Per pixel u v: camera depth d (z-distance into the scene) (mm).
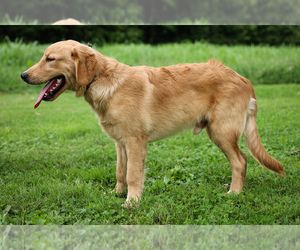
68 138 7027
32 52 16219
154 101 3955
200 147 6008
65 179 4688
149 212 3504
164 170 4957
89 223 3363
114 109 3812
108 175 4699
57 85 4000
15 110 10039
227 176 4691
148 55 17375
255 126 4250
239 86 4105
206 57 16672
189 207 3654
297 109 9156
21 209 3611
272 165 4148
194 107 4066
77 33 20109
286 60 15922
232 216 3482
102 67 3893
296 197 3824
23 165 5188
